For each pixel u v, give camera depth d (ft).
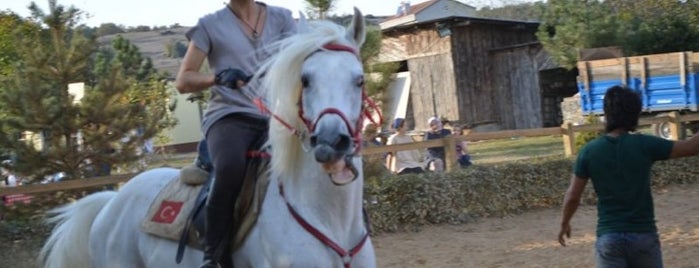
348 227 12.99
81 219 16.87
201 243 13.82
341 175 11.73
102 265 16.08
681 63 55.72
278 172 12.82
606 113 15.42
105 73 34.88
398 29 91.20
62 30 34.73
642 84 58.34
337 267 12.83
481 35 90.27
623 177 14.88
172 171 16.08
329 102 11.60
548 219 37.99
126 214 15.65
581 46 81.61
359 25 12.55
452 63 88.33
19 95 32.89
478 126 89.25
